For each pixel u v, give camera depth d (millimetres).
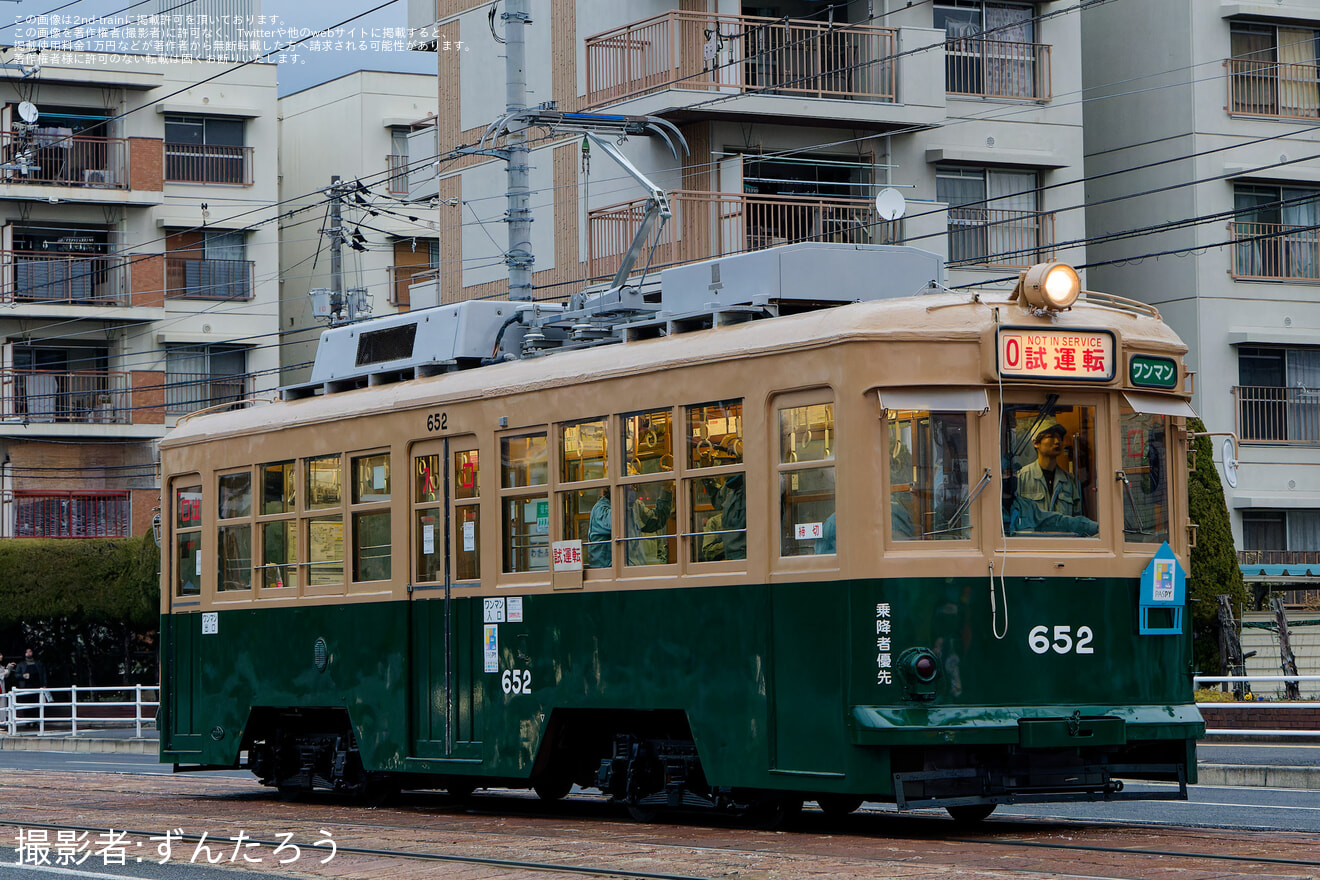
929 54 32688
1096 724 12047
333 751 16828
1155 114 35000
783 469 12367
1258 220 34688
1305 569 31047
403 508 15516
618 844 11844
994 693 11898
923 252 13641
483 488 14727
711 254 31062
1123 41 35750
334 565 16281
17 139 45656
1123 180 35656
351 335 16844
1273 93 34844
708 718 12719
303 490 16719
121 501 48062
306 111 53188
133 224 47656
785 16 32906
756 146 32188
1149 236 35000
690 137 32125
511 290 24469
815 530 12125
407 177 45688
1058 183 34281
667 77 32094
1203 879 9516
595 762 14961
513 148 24469
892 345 11930
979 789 11891
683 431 13078
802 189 32531
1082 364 12297
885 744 11531
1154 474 12828
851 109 31906
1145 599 12477
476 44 38531
